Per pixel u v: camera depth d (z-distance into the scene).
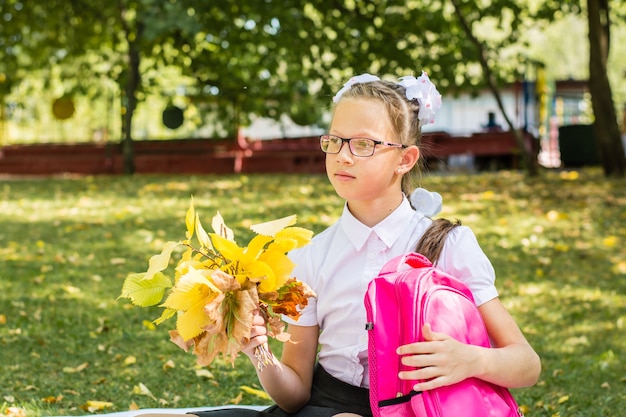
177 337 2.16
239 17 14.02
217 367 4.59
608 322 5.68
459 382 2.13
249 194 11.14
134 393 4.16
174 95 16.53
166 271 6.71
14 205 10.45
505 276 6.81
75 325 5.34
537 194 10.96
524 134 16.00
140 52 16.06
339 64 14.04
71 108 17.23
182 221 9.05
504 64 16.80
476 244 2.45
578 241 8.15
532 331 5.45
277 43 13.90
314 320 2.60
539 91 17.39
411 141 2.48
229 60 15.25
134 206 10.16
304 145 16.14
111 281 6.50
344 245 2.53
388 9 14.68
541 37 36.94
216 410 2.46
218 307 2.06
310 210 9.56
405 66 13.87
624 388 4.40
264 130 18.31
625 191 11.07
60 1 15.85
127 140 15.75
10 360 4.64
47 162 16.69
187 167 16.23
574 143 16.09
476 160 16.56
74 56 16.62
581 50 37.03
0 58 16.47
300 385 2.53
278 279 2.22
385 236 2.47
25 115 18.94
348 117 2.42
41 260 7.20
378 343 2.19
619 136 13.14
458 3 13.75
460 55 14.16
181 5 12.48
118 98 17.41
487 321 2.37
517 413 2.24
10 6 15.64
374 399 2.21
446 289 2.21
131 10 16.62
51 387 4.24
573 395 4.26
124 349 4.91
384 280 2.22
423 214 2.58
